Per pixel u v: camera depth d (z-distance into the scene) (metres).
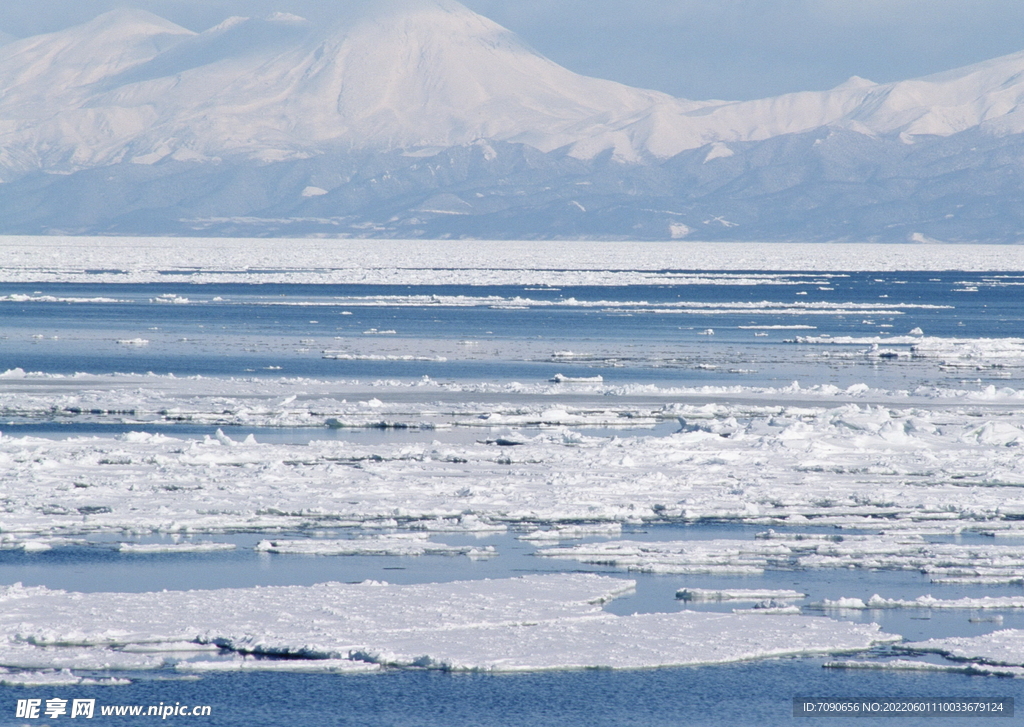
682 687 56.88
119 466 104.12
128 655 58.78
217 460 106.62
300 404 141.38
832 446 118.12
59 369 177.50
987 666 59.78
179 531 84.31
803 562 78.06
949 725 53.56
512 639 61.50
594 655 59.81
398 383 163.50
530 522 88.38
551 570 75.81
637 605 68.88
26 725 51.97
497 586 70.88
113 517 85.50
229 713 53.31
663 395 154.62
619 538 84.50
